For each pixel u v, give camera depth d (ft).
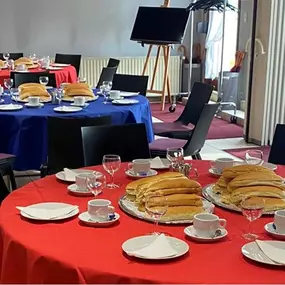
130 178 7.79
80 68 26.91
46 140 12.31
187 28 28.58
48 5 26.32
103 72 19.88
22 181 15.31
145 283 4.50
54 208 6.27
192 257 4.96
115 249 5.15
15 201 6.68
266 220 6.01
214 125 23.45
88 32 27.25
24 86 14.61
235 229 5.73
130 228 5.74
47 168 11.30
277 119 19.71
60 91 14.43
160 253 4.93
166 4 25.44
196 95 15.28
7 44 26.14
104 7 27.20
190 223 5.87
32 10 26.13
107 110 12.92
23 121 12.34
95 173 7.39
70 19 26.81
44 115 12.34
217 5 24.00
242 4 23.59
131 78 17.19
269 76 19.17
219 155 18.38
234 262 4.85
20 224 5.84
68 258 4.93
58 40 26.89
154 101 29.12
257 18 19.35
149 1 27.78
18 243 5.35
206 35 27.43
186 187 6.18
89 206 5.96
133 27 26.50
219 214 6.24
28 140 12.37
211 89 14.58
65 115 12.32
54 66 22.72
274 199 6.25
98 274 4.66
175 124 15.64
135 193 6.56
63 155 11.05
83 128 9.32
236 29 24.27
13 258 5.42
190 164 8.50
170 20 24.48
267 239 5.46
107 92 15.14
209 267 4.74
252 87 19.83
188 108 15.53
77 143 10.91
